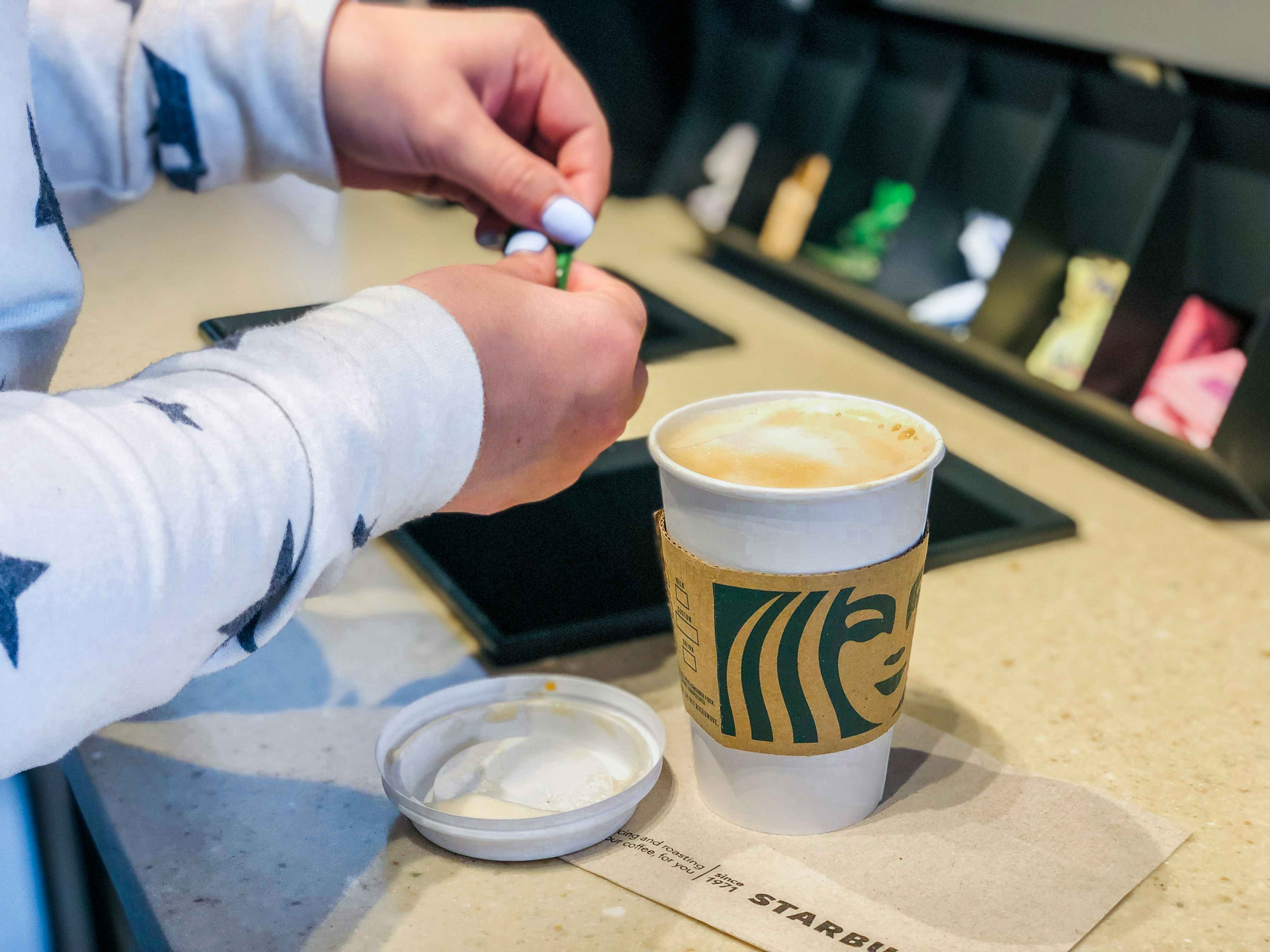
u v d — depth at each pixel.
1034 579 0.78
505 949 0.48
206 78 0.76
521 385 0.52
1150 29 1.11
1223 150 0.97
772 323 1.21
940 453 0.48
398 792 0.54
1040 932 0.47
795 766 0.52
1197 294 1.01
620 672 0.68
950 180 1.23
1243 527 0.85
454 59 0.77
